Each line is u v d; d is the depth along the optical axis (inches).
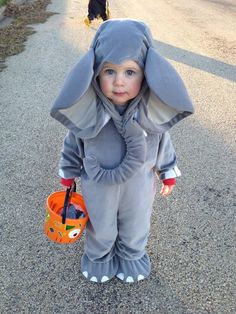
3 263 93.8
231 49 258.4
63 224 78.4
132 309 84.4
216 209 113.7
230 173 130.8
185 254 97.9
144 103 69.1
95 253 87.4
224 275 92.5
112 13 350.6
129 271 89.9
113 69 65.7
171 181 82.0
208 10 385.4
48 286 88.7
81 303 85.4
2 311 82.7
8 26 293.4
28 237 101.6
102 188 75.1
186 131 155.7
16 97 179.9
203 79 207.2
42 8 359.9
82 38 271.6
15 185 121.0
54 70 212.2
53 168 130.0
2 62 222.1
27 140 145.9
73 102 65.2
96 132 70.2
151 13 359.9
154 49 67.2
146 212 81.3
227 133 155.8
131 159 71.2
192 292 88.1
